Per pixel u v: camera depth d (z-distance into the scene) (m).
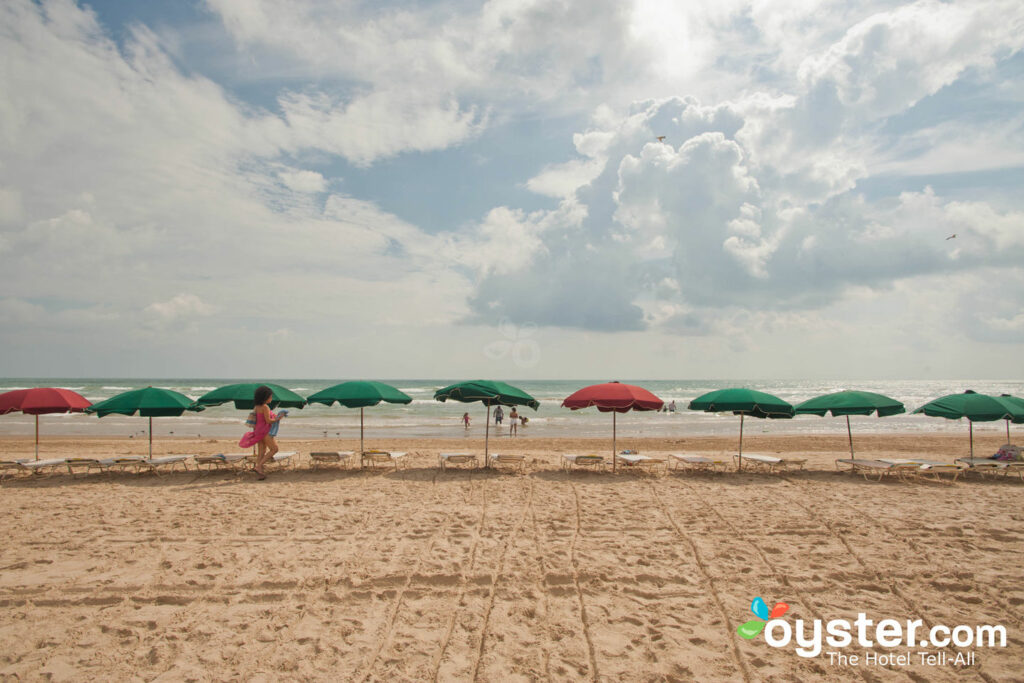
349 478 10.33
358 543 6.36
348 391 10.88
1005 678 3.78
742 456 11.38
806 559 5.93
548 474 10.80
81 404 10.68
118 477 10.52
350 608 4.73
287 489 9.30
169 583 5.20
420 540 6.49
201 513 7.65
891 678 3.78
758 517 7.55
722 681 3.72
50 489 9.34
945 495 9.00
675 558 5.95
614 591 5.11
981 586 5.24
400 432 25.42
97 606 4.73
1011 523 7.27
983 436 23.16
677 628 4.44
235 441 19.30
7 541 6.40
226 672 3.76
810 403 11.33
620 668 3.86
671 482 10.05
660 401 10.72
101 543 6.33
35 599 4.85
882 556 6.02
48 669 3.77
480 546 6.29
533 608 4.76
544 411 40.69
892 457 14.40
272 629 4.36
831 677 3.79
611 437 23.52
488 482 9.91
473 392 10.60
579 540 6.53
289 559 5.83
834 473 11.16
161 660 3.90
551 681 3.69
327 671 3.79
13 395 10.45
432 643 4.18
